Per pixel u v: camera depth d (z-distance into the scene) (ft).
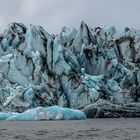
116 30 325.01
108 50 295.89
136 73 269.85
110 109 222.28
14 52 260.01
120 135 90.53
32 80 249.14
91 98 241.96
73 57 274.98
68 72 254.47
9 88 237.25
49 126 133.49
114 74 278.26
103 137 84.74
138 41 302.86
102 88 256.52
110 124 147.02
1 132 103.09
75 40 296.92
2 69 250.16
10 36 280.10
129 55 300.20
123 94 259.80
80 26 299.17
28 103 227.20
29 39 268.62
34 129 116.37
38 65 252.21
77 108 241.35
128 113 224.53
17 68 252.21
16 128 121.90
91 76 263.49
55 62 260.21
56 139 80.23
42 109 189.16
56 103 243.81
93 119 199.93
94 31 311.88
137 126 132.57
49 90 245.86
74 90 246.68
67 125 139.33
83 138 82.58
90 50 285.23
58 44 267.18
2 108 226.99
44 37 275.59
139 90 264.93
